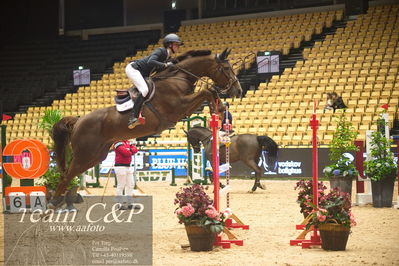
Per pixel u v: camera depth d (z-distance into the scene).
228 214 7.73
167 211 11.36
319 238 7.44
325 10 29.73
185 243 7.70
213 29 30.78
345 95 22.36
